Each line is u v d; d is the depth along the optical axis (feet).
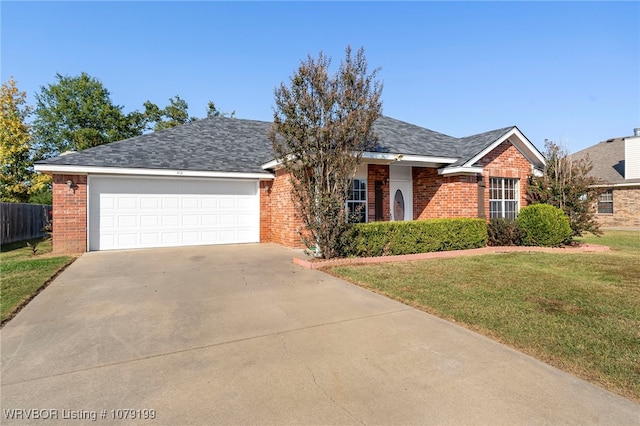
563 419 8.13
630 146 70.33
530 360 11.18
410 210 44.93
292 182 28.02
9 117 74.69
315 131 26.32
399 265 27.12
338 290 19.94
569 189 40.16
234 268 26.40
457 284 20.95
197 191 39.88
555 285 20.75
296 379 10.01
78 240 34.63
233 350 11.98
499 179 42.75
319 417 8.23
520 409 8.52
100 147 38.60
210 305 17.15
